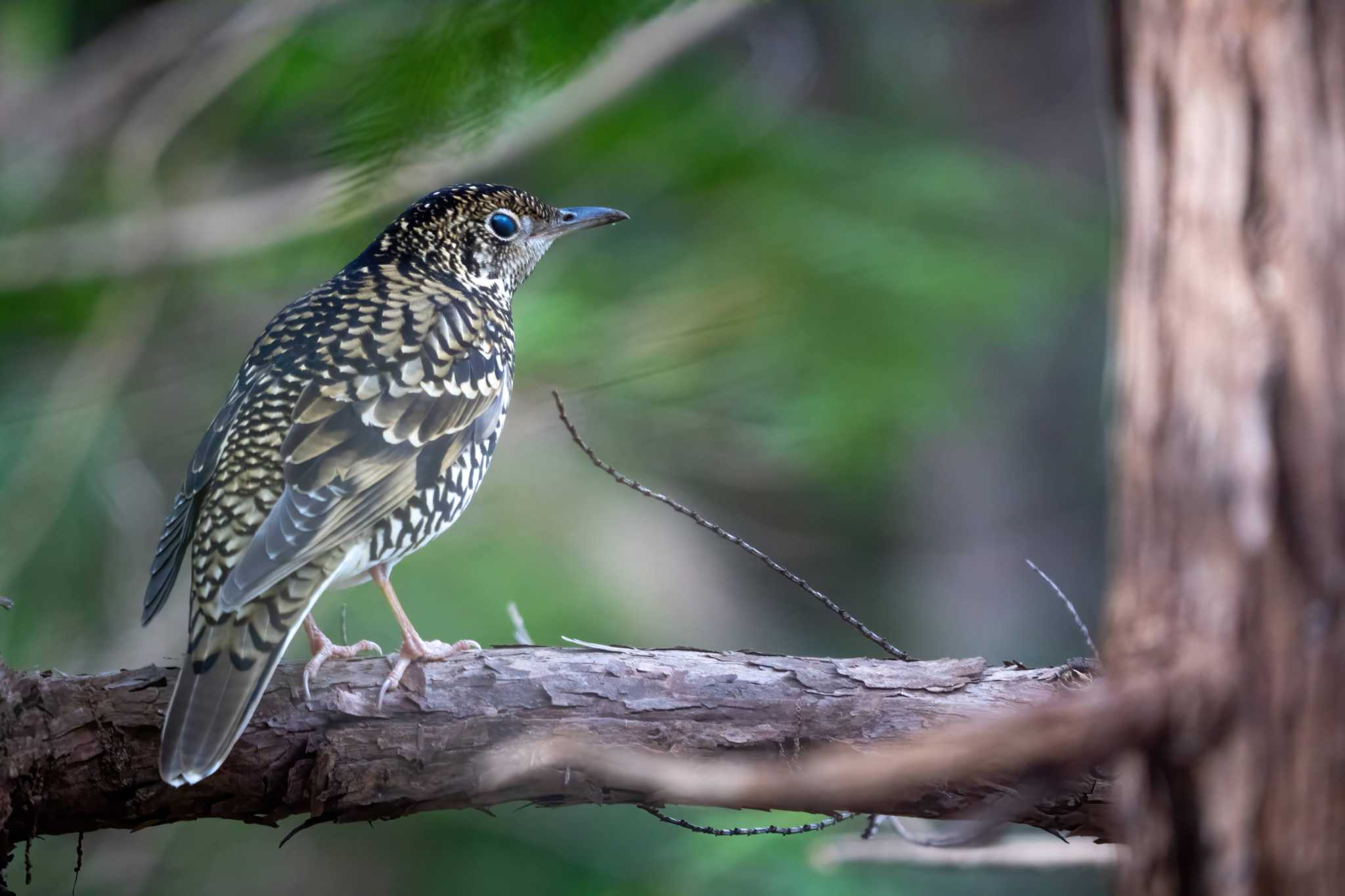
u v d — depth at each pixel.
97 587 12.98
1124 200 3.79
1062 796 5.88
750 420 13.45
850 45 15.96
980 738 3.63
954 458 17.81
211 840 15.08
